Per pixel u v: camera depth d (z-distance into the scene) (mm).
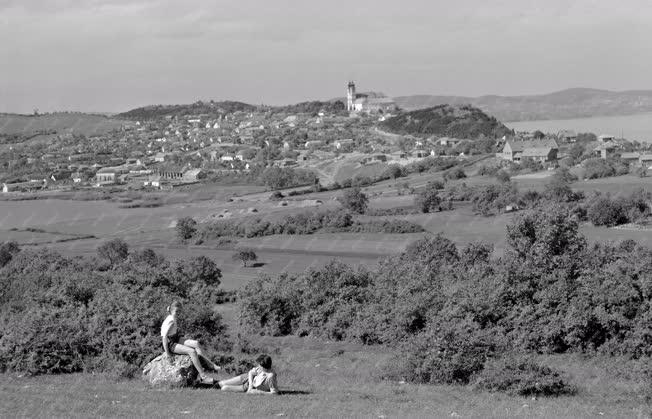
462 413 25453
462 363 33031
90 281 52750
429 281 55594
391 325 49500
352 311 54969
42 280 59094
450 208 148500
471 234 122062
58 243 150500
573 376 37031
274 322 57594
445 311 47281
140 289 51156
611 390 33219
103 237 157750
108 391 26125
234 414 22734
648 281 44875
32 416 22219
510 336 45719
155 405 23766
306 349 49531
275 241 134250
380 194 185125
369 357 44500
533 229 57125
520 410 26484
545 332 45000
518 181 176125
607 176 168500
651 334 42438
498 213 138125
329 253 120438
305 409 23938
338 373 36688
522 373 31625
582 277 50031
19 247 143500
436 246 87312
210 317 46438
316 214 141875
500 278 49875
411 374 33875
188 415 22375
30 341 30781
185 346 27688
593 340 45000
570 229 56281
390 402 27125
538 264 53406
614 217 118812
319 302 58719
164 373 26938
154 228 168125
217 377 29297
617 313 44219
